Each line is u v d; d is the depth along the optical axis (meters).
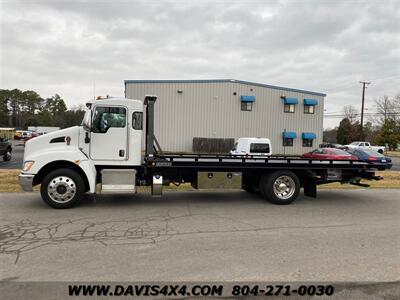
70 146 7.63
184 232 5.74
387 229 6.21
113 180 7.65
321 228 6.21
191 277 3.91
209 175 8.48
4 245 4.93
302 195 10.09
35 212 7.02
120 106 7.79
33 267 4.11
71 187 7.39
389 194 10.54
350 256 4.70
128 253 4.65
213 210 7.58
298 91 36.03
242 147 19.81
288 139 36.03
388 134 57.62
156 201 8.48
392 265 4.38
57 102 105.56
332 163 8.97
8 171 13.73
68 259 4.39
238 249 4.90
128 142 7.86
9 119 103.88
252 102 34.62
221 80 33.84
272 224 6.43
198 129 33.69
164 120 33.09
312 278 3.94
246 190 9.84
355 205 8.60
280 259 4.53
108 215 6.88
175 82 33.06
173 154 8.70
